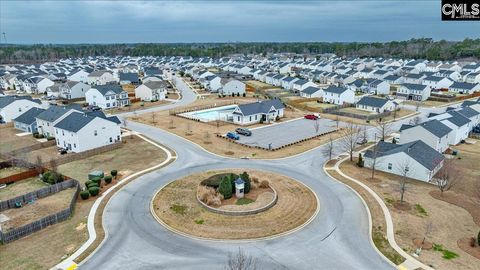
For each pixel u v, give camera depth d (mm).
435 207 37844
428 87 108000
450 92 120938
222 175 45344
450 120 62438
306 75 165375
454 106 93938
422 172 45062
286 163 51719
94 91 96000
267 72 157500
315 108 91688
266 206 37094
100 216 35969
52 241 31547
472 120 69250
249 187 40906
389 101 90812
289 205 38188
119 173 47750
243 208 36844
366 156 50125
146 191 41812
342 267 27938
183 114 86500
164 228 33719
